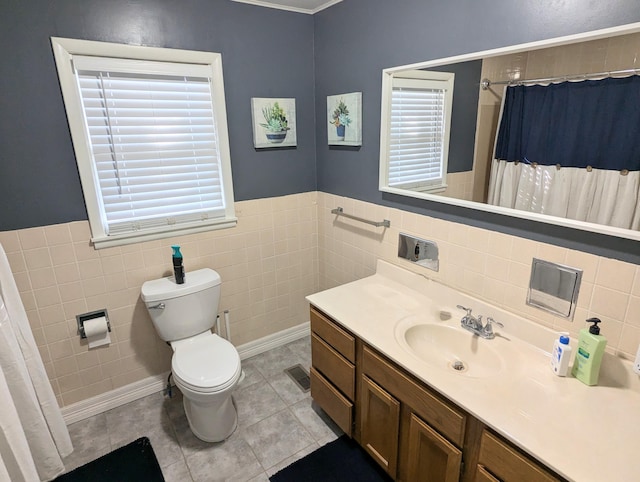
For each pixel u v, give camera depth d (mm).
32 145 1819
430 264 1989
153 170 2178
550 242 1451
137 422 2217
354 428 1927
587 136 1270
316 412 2279
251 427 2164
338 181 2576
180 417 2254
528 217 1479
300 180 2742
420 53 1821
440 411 1357
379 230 2293
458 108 1668
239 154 2439
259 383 2535
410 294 2059
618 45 1156
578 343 1343
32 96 1775
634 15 1120
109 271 2143
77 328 2117
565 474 990
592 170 1278
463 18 1594
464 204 1729
